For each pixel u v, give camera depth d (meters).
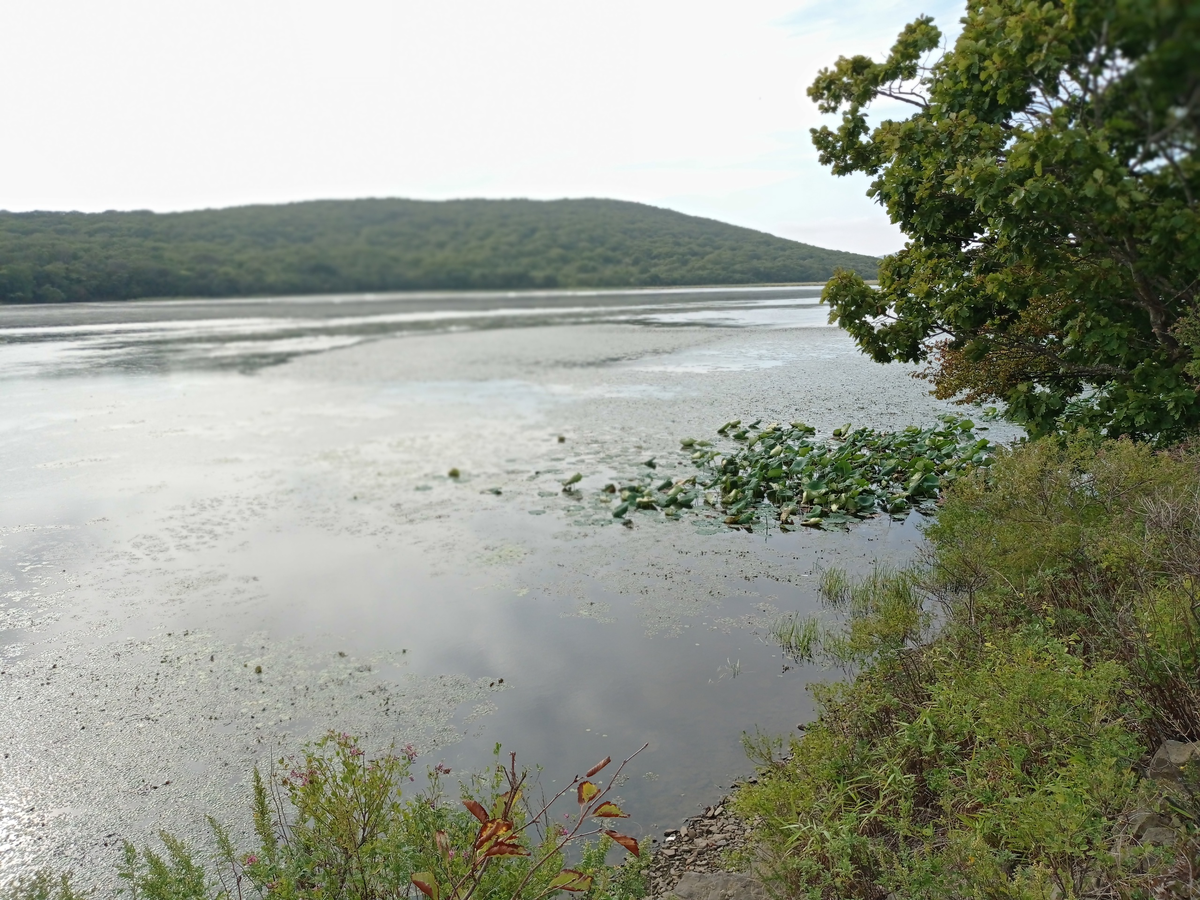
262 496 14.33
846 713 5.84
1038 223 6.69
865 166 10.77
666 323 38.34
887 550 10.52
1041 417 9.34
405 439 18.41
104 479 15.40
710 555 10.70
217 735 7.14
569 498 13.62
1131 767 4.12
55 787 6.50
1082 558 5.98
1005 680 4.50
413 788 6.15
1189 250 4.10
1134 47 2.05
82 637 9.03
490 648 8.45
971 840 3.62
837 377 22.55
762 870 4.49
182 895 4.05
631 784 6.10
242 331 40.75
